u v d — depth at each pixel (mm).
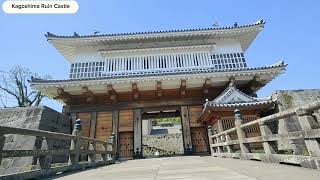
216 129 12039
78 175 5422
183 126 13969
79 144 7348
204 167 5543
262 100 12195
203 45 15914
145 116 17609
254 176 3594
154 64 15789
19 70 27594
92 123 14031
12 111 10914
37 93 27797
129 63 15867
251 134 10719
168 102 14594
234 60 16172
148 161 9930
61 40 15711
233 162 6535
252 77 13992
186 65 15734
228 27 16047
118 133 13945
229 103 11648
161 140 28109
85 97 14695
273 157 5477
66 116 13648
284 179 3154
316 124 4109
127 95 14891
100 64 16016
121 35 15992
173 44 16875
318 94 11688
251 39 17469
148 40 16688
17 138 9680
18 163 9336
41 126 10383
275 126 10977
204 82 14070
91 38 15836
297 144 8055
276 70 13320
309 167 4086
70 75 15586
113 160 10750
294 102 11383
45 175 5250
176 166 6324
